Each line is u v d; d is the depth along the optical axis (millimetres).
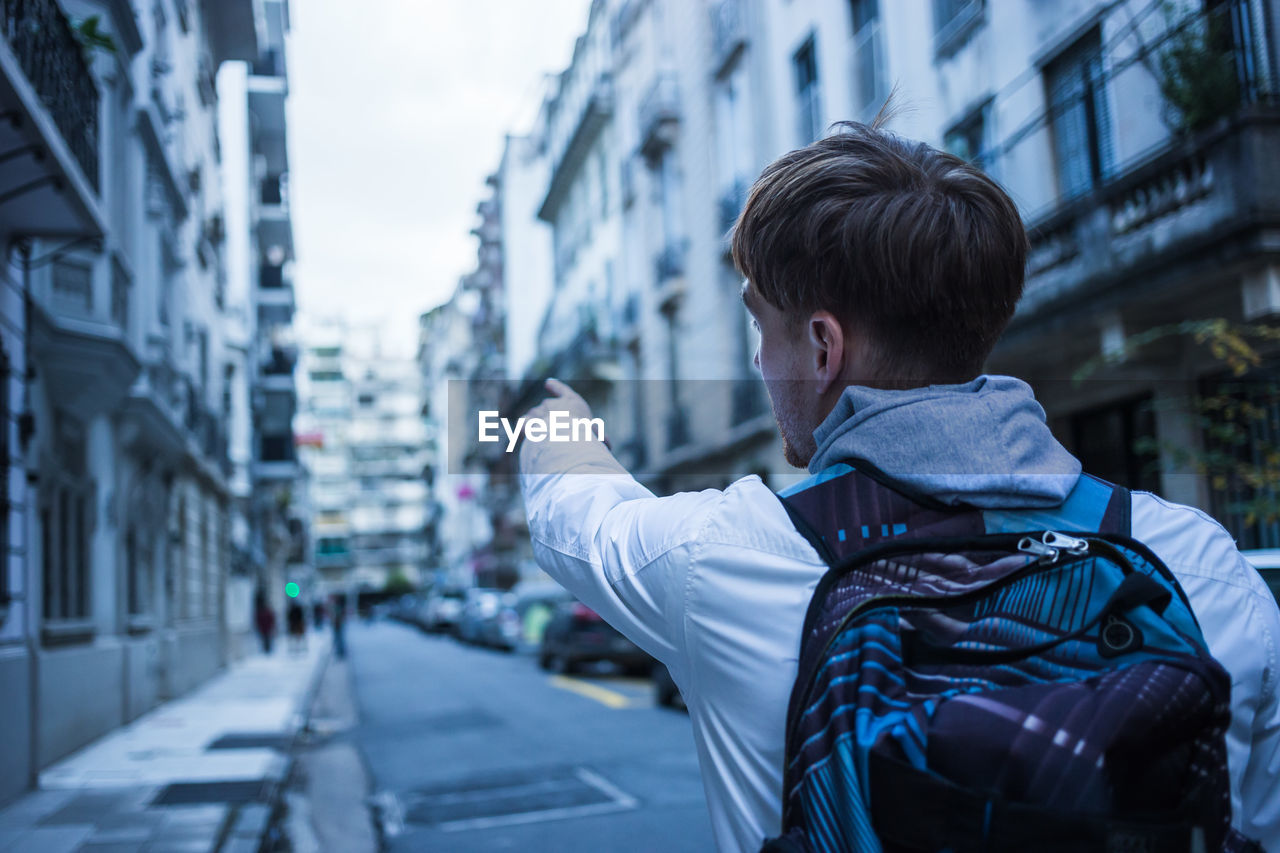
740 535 838
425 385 88125
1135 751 691
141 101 12453
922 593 765
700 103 18516
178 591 16297
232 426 25219
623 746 9156
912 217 856
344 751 10094
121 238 11422
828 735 739
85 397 9922
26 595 7730
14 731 7211
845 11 13500
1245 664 839
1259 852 752
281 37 25234
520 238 44750
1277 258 6961
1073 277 8516
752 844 806
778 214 909
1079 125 8992
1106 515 852
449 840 6004
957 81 11062
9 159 6672
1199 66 7199
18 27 6676
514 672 19453
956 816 679
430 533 86875
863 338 888
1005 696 722
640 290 21547
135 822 6332
